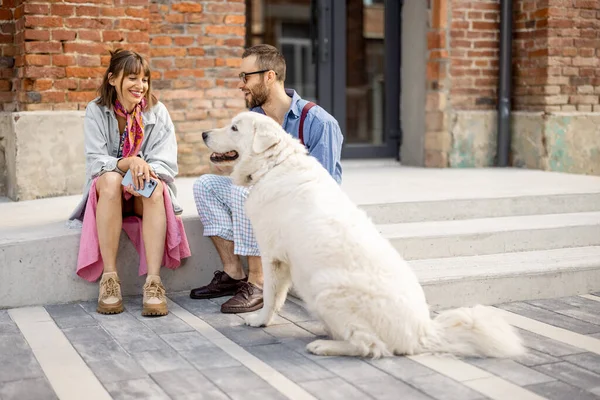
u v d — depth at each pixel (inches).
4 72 235.8
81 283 164.6
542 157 293.7
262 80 157.5
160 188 157.9
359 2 307.1
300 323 149.8
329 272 126.0
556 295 175.0
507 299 169.9
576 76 296.0
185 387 113.5
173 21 255.8
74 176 228.5
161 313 153.2
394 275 126.7
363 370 121.6
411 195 212.7
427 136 302.2
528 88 301.6
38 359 125.8
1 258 156.1
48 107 228.2
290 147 137.9
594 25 296.0
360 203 196.9
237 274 171.2
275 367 123.0
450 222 202.5
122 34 236.1
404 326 125.6
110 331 142.6
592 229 202.1
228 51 264.4
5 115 226.7
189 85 260.2
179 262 169.0
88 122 164.6
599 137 301.4
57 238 161.0
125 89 161.2
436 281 162.4
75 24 228.8
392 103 316.5
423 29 298.5
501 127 304.2
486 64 303.0
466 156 303.3
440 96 295.9
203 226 174.6
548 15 287.9
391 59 313.9
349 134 314.0
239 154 139.8
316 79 307.0
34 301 160.4
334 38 305.0
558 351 132.6
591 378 118.9
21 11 226.2
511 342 125.8
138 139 165.0
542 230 195.9
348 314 125.4
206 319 152.0
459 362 125.6
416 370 121.6
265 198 135.5
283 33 315.6
